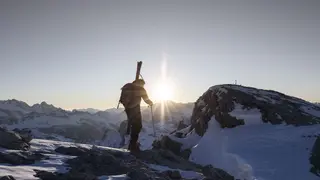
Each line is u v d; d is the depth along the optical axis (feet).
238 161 37.32
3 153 25.76
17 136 30.48
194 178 29.12
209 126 49.08
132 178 24.56
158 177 26.37
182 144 47.67
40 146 33.04
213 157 41.06
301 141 39.52
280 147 39.01
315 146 36.19
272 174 34.32
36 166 25.02
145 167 30.35
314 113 49.73
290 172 34.32
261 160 37.11
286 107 49.29
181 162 37.29
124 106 37.04
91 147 35.94
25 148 30.22
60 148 32.53
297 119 46.21
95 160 27.81
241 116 47.60
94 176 23.38
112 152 33.53
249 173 34.94
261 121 46.98
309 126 43.83
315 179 33.24
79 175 22.84
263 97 52.19
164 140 48.32
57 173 23.04
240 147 40.83
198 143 45.50
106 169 26.76
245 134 44.16
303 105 52.85
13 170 22.39
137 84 36.99
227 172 36.94
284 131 43.24
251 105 49.49
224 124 47.80
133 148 36.73
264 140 41.52
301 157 36.47
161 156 37.17
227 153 39.93
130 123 36.70
